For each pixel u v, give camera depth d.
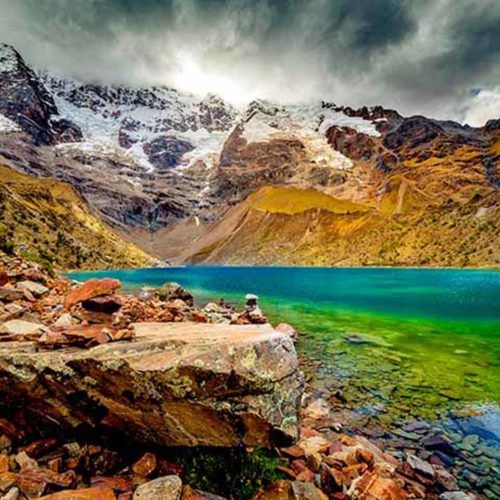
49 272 23.70
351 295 54.81
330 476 7.22
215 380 6.09
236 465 6.59
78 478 5.83
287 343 7.29
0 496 4.98
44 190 175.62
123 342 7.03
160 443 6.46
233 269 187.12
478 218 153.62
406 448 10.22
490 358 19.52
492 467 9.33
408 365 18.28
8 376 6.10
